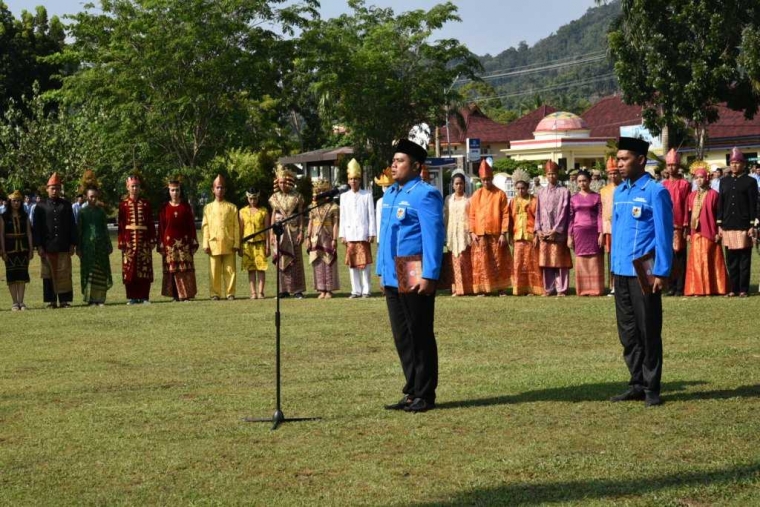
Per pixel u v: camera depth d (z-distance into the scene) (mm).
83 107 45469
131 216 16047
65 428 7160
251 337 11383
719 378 8281
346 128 51656
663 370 8711
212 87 42844
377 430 6891
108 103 42406
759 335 10562
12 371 9562
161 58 41375
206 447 6551
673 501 5215
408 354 7629
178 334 11789
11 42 57188
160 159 43719
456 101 50969
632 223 7570
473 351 10125
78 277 22203
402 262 7469
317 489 5609
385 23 48125
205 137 43969
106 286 15984
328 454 6312
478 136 76812
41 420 7434
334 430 6914
